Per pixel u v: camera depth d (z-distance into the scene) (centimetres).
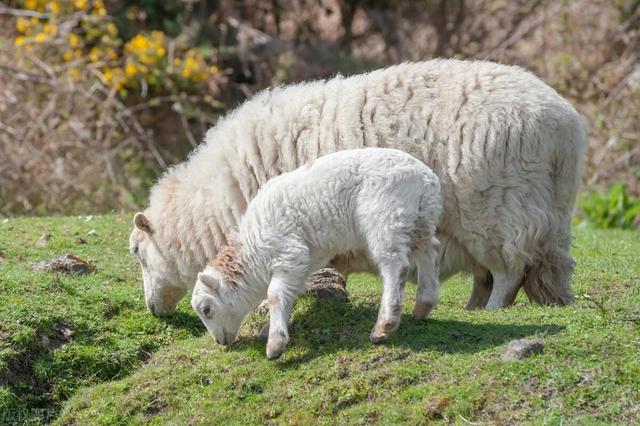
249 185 1428
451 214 1407
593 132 3272
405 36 4103
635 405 1071
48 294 1470
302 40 4006
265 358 1281
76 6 3297
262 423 1168
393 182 1208
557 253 1426
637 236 2367
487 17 3975
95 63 3206
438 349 1216
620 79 3484
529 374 1127
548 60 3725
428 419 1098
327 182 1234
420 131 1398
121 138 3316
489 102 1389
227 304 1280
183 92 3403
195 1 3700
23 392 1302
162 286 1477
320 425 1131
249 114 1471
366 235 1220
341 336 1286
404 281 1211
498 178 1381
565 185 1425
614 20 3725
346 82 1463
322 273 1430
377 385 1163
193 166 1481
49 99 3061
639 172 3139
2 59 3127
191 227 1443
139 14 3606
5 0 3534
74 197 2898
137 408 1248
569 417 1063
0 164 2817
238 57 3716
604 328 1224
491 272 1446
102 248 1811
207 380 1267
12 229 1923
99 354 1374
